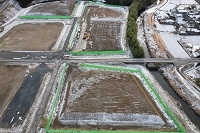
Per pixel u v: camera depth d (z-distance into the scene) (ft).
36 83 248.52
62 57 289.94
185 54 297.12
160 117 205.57
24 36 342.03
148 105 217.97
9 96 232.12
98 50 304.30
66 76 258.98
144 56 292.81
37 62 280.72
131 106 216.54
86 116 206.39
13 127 199.52
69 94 233.55
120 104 218.79
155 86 247.91
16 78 255.91
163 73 266.57
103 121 204.23
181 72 261.44
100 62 279.69
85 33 343.87
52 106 219.61
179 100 233.14
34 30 359.46
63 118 205.98
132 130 195.83
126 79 252.83
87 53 294.66
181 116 212.84
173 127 198.39
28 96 231.91
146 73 265.75
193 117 213.87
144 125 200.75
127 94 230.89
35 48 309.83
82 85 244.42
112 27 364.79
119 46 313.94
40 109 216.74
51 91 237.66
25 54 296.92
